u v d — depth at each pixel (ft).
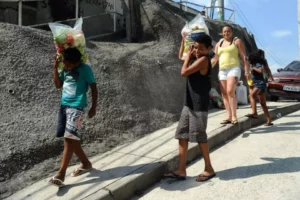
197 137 13.17
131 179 12.98
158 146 16.93
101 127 18.11
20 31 20.61
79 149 13.75
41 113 16.84
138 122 20.01
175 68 26.68
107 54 23.48
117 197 12.30
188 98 13.32
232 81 19.44
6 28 20.34
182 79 26.55
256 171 14.01
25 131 15.48
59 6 35.60
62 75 13.65
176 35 29.91
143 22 30.37
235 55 19.72
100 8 35.42
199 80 13.09
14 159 14.11
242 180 13.24
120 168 14.24
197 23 16.03
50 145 15.62
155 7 30.50
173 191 12.95
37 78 18.38
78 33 13.28
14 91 16.88
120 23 33.99
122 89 21.20
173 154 15.49
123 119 19.43
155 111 21.83
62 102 13.28
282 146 17.06
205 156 13.58
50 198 12.11
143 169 13.92
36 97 17.43
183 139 13.66
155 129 20.40
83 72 13.29
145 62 24.79
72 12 35.14
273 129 20.67
